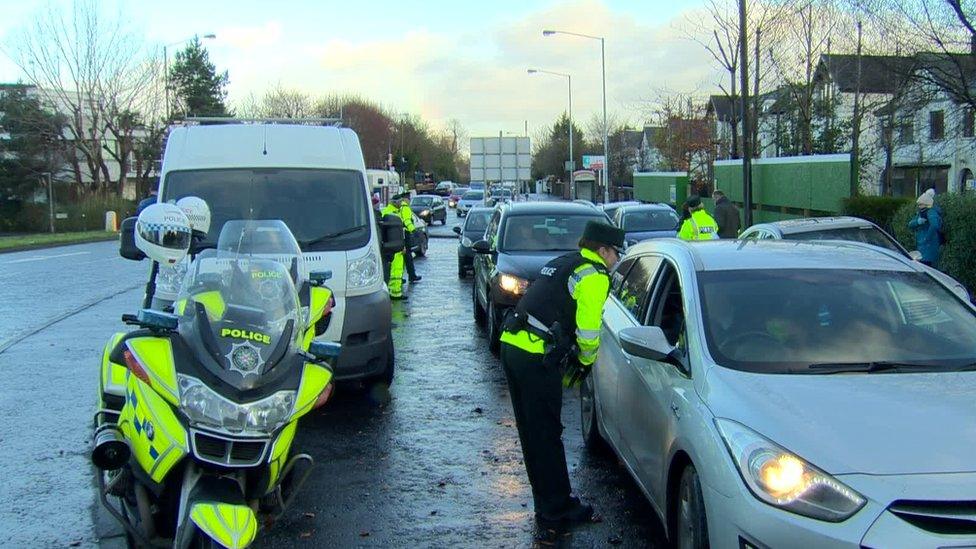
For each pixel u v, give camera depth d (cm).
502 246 1195
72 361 1055
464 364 1051
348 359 804
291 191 867
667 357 483
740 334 486
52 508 581
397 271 1672
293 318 411
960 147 2969
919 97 1778
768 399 417
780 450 379
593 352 536
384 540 529
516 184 3228
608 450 692
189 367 385
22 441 730
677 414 456
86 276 2119
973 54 1591
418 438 742
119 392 452
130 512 450
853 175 2116
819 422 393
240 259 424
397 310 1541
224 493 382
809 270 543
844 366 462
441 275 2191
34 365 1034
